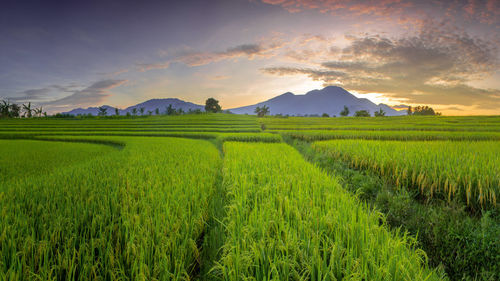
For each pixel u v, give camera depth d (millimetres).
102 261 2988
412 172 7762
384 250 2924
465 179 6488
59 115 92000
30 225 3955
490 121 56531
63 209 4613
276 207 4613
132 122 65250
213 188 6660
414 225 5168
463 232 4168
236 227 3830
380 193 6805
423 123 53062
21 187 6180
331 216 3742
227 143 19594
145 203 4637
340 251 2900
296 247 2977
